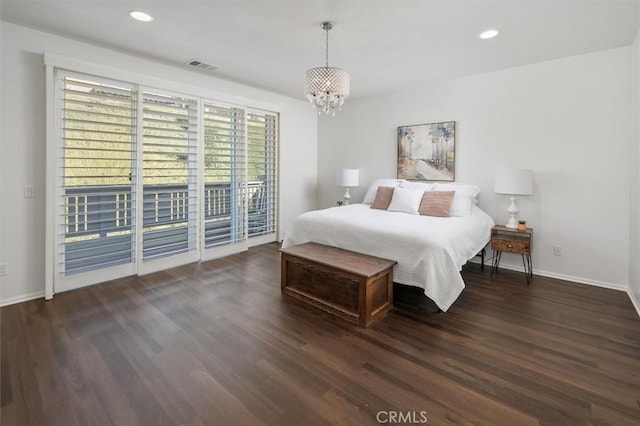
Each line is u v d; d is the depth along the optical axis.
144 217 3.56
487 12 2.44
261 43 3.05
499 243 3.53
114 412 1.56
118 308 2.73
